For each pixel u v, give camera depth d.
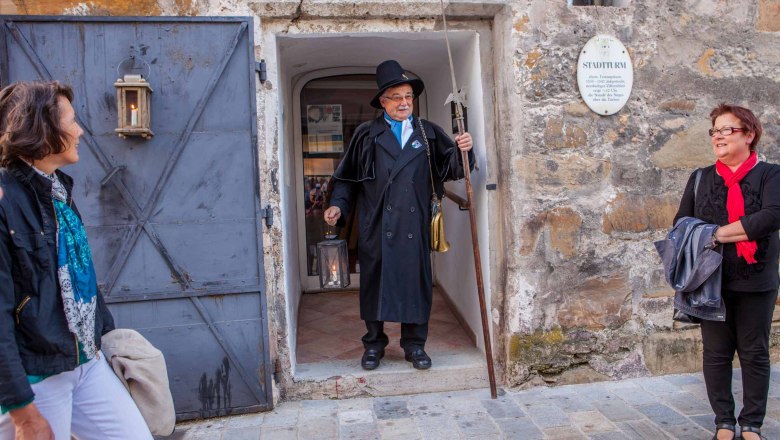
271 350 3.26
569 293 3.46
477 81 3.50
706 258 2.50
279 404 3.31
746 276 2.51
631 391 3.37
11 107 1.65
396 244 3.36
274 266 3.27
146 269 3.05
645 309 3.53
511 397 3.34
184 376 3.12
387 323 4.54
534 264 3.42
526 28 3.33
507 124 3.39
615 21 3.41
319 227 5.29
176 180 3.05
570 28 3.37
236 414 3.18
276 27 3.24
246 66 3.09
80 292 1.80
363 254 3.49
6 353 1.54
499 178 3.46
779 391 3.27
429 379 3.45
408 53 4.11
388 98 3.43
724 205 2.55
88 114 2.96
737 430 2.72
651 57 3.45
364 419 3.09
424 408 3.22
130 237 3.02
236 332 3.14
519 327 3.43
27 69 2.92
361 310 3.53
